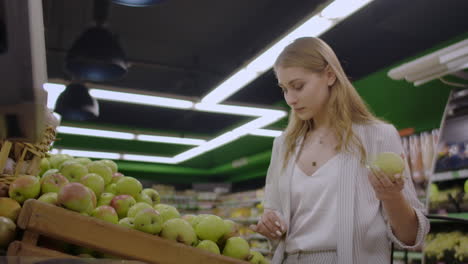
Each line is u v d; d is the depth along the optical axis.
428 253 3.48
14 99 0.68
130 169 11.84
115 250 1.21
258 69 4.25
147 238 1.25
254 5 6.00
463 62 3.39
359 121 1.51
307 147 1.57
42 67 0.72
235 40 7.09
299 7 5.32
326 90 1.52
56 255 1.17
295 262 1.46
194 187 11.68
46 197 1.37
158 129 11.33
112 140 10.95
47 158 1.94
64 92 6.03
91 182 1.57
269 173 1.71
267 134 7.99
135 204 1.50
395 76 3.93
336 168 1.45
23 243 1.17
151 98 5.36
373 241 1.39
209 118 11.04
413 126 5.13
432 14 5.11
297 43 1.51
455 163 3.47
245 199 9.26
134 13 6.30
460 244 3.29
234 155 10.91
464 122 3.54
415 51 6.03
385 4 5.15
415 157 4.42
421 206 1.42
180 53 7.76
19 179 1.40
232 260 1.31
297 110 1.53
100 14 4.69
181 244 1.28
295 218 1.52
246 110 5.94
